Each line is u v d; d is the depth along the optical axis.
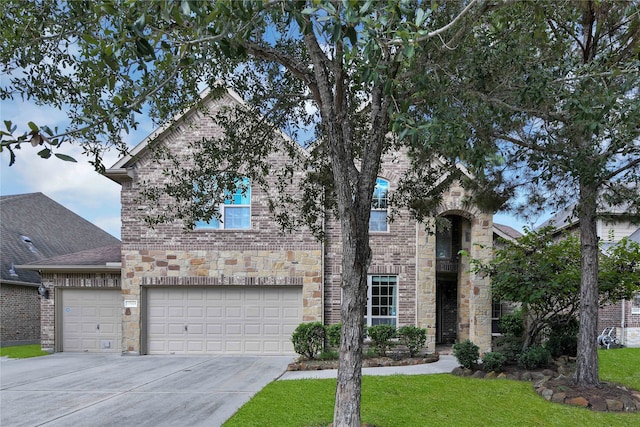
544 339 11.45
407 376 8.82
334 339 11.71
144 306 12.95
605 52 6.31
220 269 12.88
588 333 7.66
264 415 6.20
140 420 6.34
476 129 5.71
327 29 3.18
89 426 6.13
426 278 12.88
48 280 13.82
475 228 12.89
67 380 9.32
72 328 13.84
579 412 6.57
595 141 6.07
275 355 12.69
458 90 5.44
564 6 5.86
